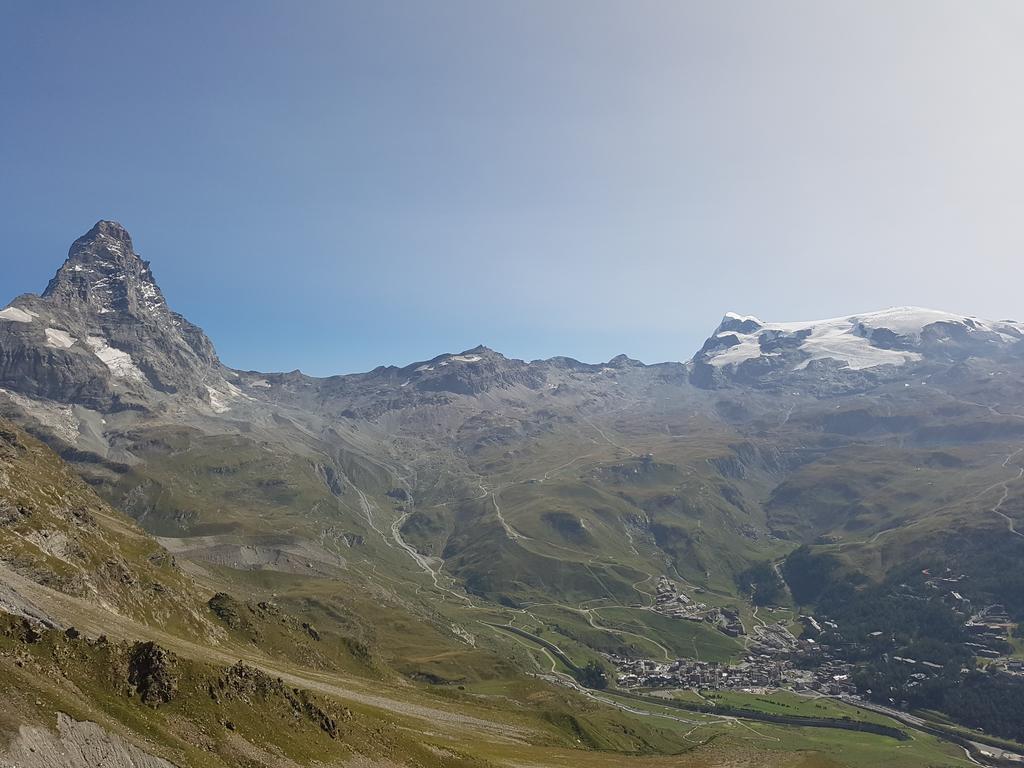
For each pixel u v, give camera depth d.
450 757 125.44
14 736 64.19
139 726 78.56
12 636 79.62
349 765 98.88
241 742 87.12
